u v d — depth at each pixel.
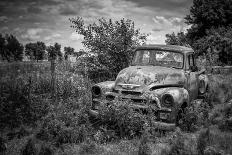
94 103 7.17
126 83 6.88
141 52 8.27
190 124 6.75
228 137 6.02
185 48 8.19
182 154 5.02
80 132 6.04
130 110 6.21
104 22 10.69
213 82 12.61
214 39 33.34
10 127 6.67
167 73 7.15
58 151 5.38
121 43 10.22
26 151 5.09
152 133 6.07
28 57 16.31
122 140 6.00
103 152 5.42
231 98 9.95
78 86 8.91
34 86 8.45
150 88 6.67
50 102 7.76
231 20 41.31
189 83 7.83
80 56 10.60
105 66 10.24
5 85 8.05
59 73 9.91
